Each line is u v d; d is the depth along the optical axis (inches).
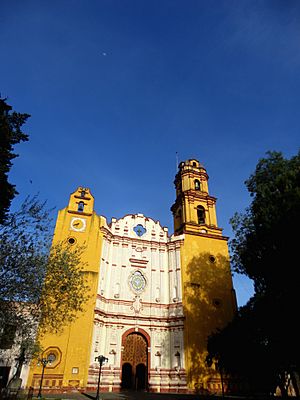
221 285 1568.7
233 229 1234.6
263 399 1034.7
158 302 1488.7
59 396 1015.6
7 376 1073.5
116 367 1291.8
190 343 1366.9
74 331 1216.2
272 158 1100.5
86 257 1393.9
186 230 1664.6
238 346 1015.6
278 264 858.8
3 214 675.4
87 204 1556.3
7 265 725.3
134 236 1642.5
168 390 1294.3
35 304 845.2
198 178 1930.4
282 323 821.2
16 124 680.4
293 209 817.5
